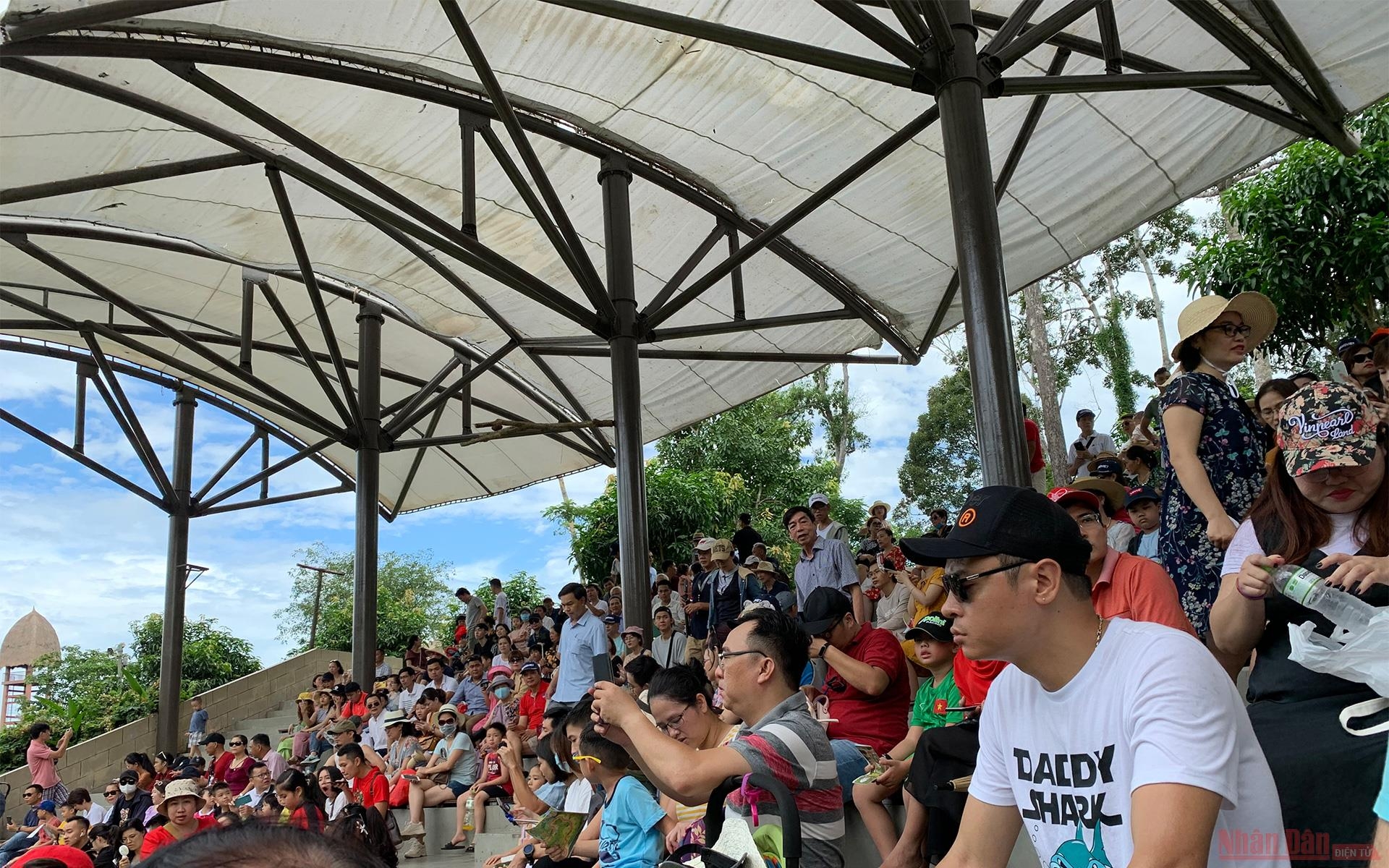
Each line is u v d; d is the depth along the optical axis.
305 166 9.59
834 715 5.13
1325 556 2.40
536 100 8.94
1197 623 3.39
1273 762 2.29
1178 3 6.57
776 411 30.14
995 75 5.99
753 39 5.77
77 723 23.06
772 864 1.98
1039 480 8.06
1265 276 11.20
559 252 8.52
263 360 16.28
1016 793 2.05
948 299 10.72
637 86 8.76
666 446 24.33
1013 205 9.70
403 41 8.12
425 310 12.50
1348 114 7.59
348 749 9.55
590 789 5.98
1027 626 1.91
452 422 16.77
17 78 7.98
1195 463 3.29
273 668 20.16
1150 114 8.65
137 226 10.83
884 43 5.80
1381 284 10.36
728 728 3.83
